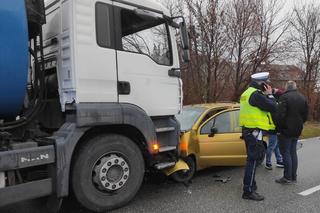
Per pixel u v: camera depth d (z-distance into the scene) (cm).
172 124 612
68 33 499
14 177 444
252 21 1767
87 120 491
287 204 574
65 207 555
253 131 598
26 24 453
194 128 699
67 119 507
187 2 1694
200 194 623
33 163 449
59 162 468
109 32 525
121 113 524
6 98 446
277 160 847
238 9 1762
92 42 506
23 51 448
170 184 684
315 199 602
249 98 605
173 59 606
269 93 628
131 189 545
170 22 604
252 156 598
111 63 523
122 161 533
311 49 2877
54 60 533
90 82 502
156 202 579
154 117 588
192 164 680
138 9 558
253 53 1792
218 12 1717
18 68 445
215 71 1708
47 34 549
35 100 513
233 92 1780
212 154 713
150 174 692
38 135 512
